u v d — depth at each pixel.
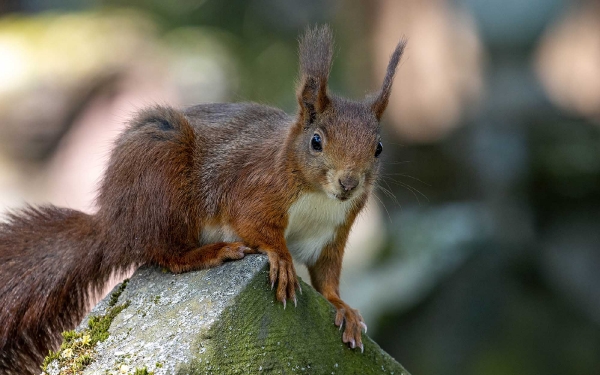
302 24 23.17
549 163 16.33
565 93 17.30
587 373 14.69
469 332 15.17
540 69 17.41
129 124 8.22
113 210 7.92
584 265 15.79
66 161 20.66
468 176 17.31
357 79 18.86
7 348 8.19
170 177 7.94
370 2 18.17
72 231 8.39
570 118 16.83
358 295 15.77
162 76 21.94
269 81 22.50
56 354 6.65
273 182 7.98
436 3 17.67
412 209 17.73
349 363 7.27
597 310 15.25
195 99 21.41
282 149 8.08
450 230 16.33
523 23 17.09
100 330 6.85
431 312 15.41
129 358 6.45
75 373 6.46
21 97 21.86
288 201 8.02
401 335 15.31
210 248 7.67
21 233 8.41
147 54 22.84
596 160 16.20
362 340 7.43
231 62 22.95
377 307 15.31
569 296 15.40
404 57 17.75
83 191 19.97
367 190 8.34
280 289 7.03
